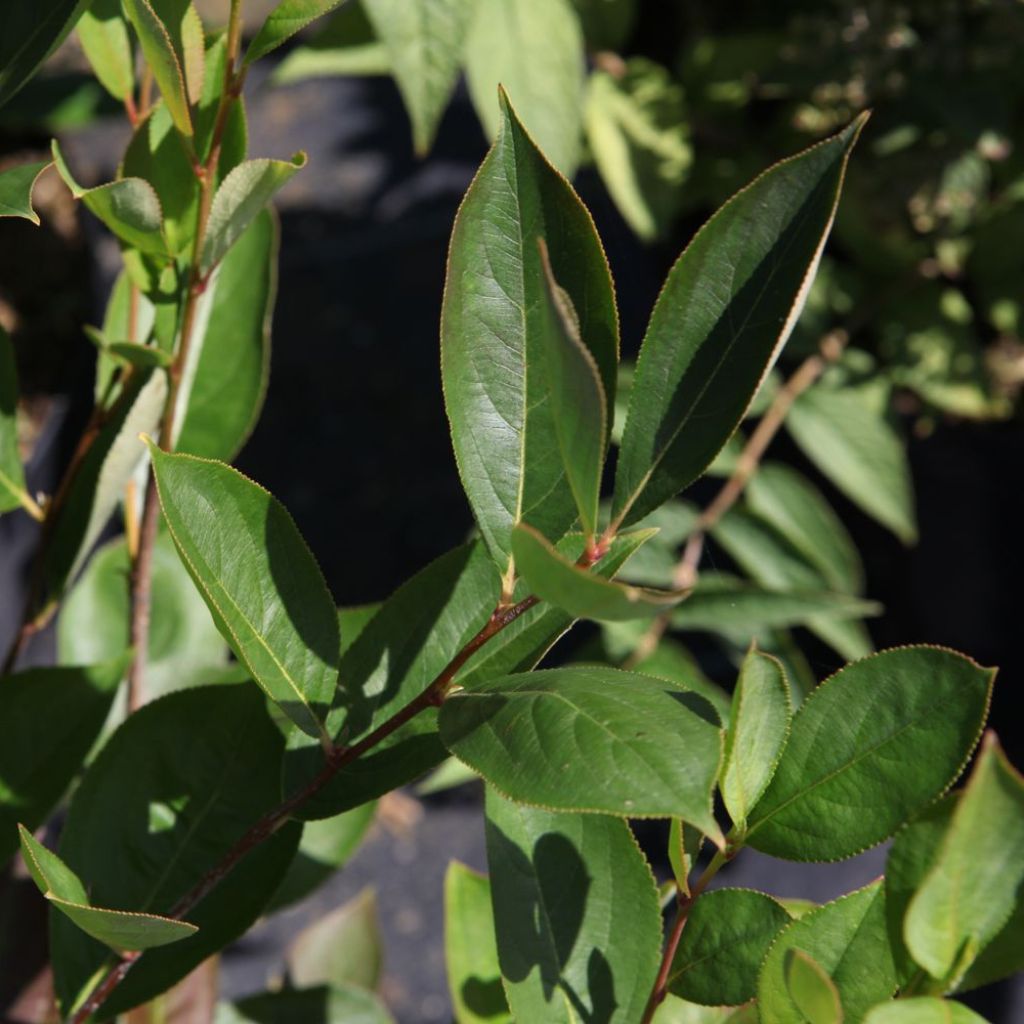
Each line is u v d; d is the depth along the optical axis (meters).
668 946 0.41
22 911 0.54
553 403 0.37
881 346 1.06
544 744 0.37
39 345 1.16
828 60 0.95
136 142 0.44
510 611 0.40
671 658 0.81
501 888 0.42
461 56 0.75
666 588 0.85
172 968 0.46
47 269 1.20
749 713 0.39
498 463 0.40
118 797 0.47
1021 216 1.04
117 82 0.47
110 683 0.49
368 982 0.64
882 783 0.39
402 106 1.47
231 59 0.43
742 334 0.38
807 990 0.36
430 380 1.33
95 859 0.46
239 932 0.46
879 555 1.13
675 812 0.35
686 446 0.39
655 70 1.07
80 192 0.42
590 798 0.36
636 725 0.37
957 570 1.10
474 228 0.39
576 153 0.90
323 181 1.43
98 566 0.58
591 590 0.35
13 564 1.08
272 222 0.52
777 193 0.38
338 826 0.54
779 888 1.01
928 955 0.36
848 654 0.90
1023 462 1.12
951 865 0.36
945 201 1.01
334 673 0.41
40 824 0.48
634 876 0.42
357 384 1.32
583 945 0.42
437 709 0.42
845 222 1.04
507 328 0.40
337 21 0.98
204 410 0.52
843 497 1.14
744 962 0.41
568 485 0.40
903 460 0.96
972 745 0.38
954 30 0.93
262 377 0.52
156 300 0.46
